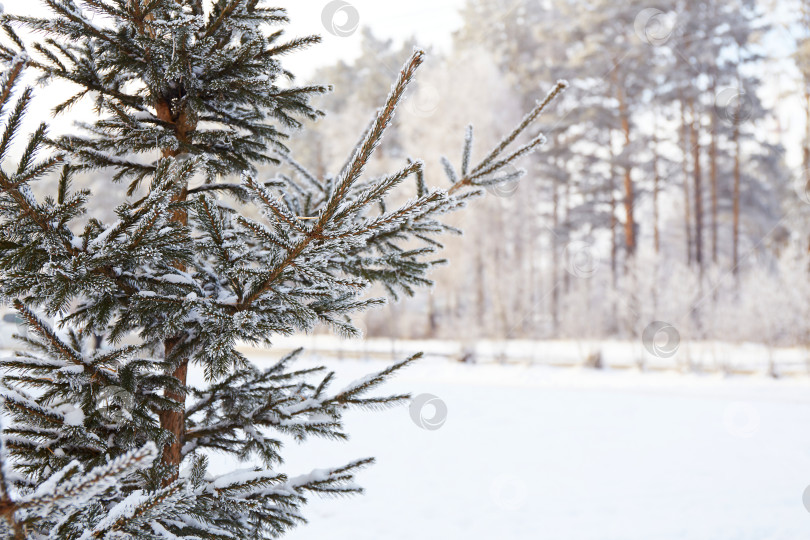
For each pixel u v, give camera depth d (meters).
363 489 1.90
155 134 1.81
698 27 21.91
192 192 1.95
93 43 1.77
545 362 17.55
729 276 18.62
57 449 1.43
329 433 1.82
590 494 6.28
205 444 1.93
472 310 18.27
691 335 16.19
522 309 20.28
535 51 25.69
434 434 9.01
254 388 1.97
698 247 24.23
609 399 12.04
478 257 19.55
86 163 1.82
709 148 24.19
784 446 8.05
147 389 1.62
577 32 24.17
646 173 24.86
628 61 23.00
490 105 18.72
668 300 17.28
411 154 17.52
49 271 1.21
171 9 1.55
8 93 0.93
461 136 17.55
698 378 14.45
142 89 1.96
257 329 1.46
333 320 1.56
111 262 1.35
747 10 21.67
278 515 1.87
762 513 5.60
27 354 1.56
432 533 5.20
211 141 1.89
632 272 19.20
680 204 26.88
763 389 12.81
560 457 7.74
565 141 24.69
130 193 2.03
